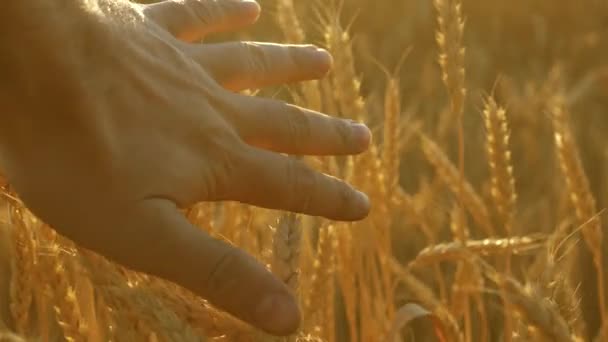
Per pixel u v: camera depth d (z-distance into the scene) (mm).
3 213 752
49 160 593
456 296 893
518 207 1471
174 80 621
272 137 666
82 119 586
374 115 1330
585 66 2156
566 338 648
